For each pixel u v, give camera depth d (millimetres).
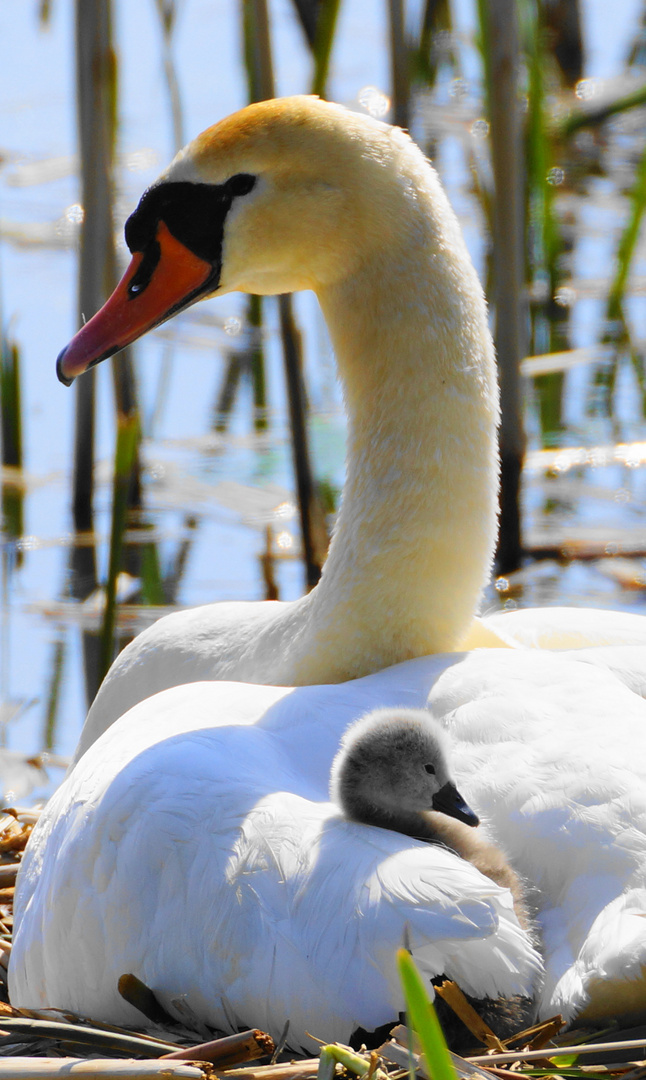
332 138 7859
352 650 7812
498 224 14852
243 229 8016
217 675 8508
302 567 15156
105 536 15812
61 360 8203
